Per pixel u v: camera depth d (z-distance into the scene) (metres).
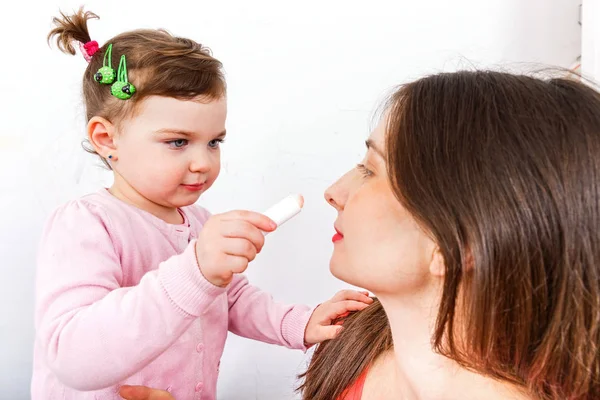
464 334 0.57
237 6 1.35
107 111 0.97
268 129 1.40
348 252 0.62
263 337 1.10
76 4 1.32
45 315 0.82
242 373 1.47
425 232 0.56
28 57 1.31
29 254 1.36
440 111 0.56
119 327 0.72
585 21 1.13
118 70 0.95
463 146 0.54
